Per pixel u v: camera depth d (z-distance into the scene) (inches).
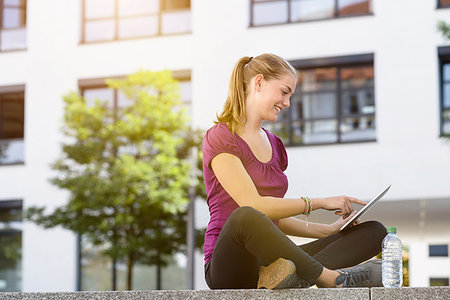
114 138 552.4
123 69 651.5
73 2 673.0
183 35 636.1
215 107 618.8
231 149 121.6
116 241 566.3
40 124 671.8
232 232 111.0
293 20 613.3
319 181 582.6
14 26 695.1
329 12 606.2
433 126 567.8
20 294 114.8
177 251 572.1
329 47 596.4
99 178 547.2
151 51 644.1
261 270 112.0
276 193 125.8
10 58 682.8
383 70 580.7
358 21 591.2
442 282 903.7
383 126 576.1
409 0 581.0
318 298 107.0
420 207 596.7
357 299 106.0
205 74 624.7
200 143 564.4
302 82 603.8
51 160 667.4
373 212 625.3
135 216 556.4
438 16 574.6
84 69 663.1
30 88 675.4
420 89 572.7
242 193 118.6
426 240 857.5
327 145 583.8
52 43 673.6
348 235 129.1
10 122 688.4
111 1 666.8
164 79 568.4
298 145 591.8
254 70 127.3
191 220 554.3
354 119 589.3
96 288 650.2
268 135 134.9
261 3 621.3
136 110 563.5
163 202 535.8
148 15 657.6
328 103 595.5
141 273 638.5
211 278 119.6
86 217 550.6
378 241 128.6
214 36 625.6
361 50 588.4
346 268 124.3
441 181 561.9
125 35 661.9
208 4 628.7
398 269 122.3
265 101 126.4
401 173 569.6
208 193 125.2
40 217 561.6
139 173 535.2
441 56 577.0
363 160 576.4
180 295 110.0
